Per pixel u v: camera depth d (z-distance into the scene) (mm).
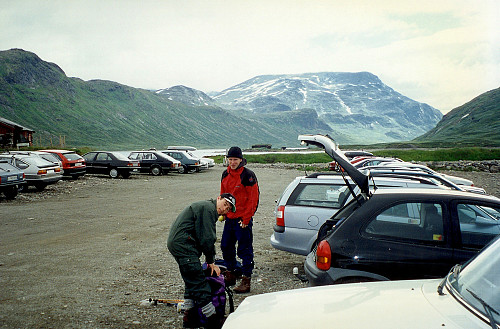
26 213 13867
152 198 18438
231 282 4383
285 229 7020
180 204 16531
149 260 8055
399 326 2227
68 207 15414
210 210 4152
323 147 4969
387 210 4500
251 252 6094
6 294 5945
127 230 11195
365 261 4297
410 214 4480
